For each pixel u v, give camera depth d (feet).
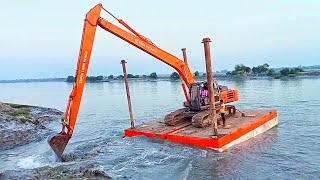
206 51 53.93
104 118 115.14
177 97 187.73
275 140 62.34
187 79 70.90
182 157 50.93
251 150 55.11
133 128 68.90
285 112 99.71
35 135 79.82
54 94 328.29
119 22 60.59
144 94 229.04
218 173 44.68
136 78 653.71
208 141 53.72
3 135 74.13
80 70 53.16
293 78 340.59
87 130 89.35
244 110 80.48
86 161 50.80
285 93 166.20
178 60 70.18
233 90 74.28
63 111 151.33
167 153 52.95
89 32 54.60
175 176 43.42
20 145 71.72
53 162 51.88
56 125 103.71
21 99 263.70
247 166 47.32
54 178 41.63
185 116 68.80
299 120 84.33
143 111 128.26
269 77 396.37
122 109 141.79
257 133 66.18
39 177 42.22
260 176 43.65
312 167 46.98
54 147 50.62
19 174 44.04
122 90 310.86
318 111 98.32
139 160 50.49
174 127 65.77
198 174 44.37
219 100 67.56
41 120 109.19
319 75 360.89
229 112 72.69
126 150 56.13
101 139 70.33
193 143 55.67
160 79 610.24
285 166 47.50
